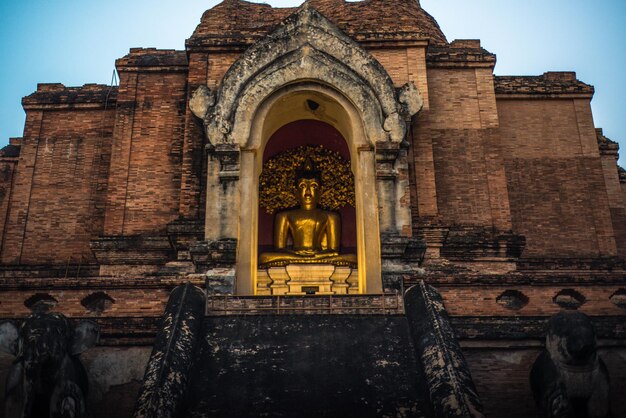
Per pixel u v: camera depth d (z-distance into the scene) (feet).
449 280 53.21
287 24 67.41
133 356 50.52
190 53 74.54
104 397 49.47
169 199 72.43
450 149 73.46
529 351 50.52
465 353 50.39
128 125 75.20
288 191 80.48
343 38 67.15
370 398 41.16
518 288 53.36
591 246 77.56
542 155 80.59
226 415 39.78
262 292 73.10
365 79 66.08
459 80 76.13
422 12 83.92
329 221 78.59
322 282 72.90
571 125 81.76
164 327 45.44
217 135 63.98
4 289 52.65
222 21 77.92
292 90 66.44
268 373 43.16
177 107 75.97
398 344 45.83
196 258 59.31
